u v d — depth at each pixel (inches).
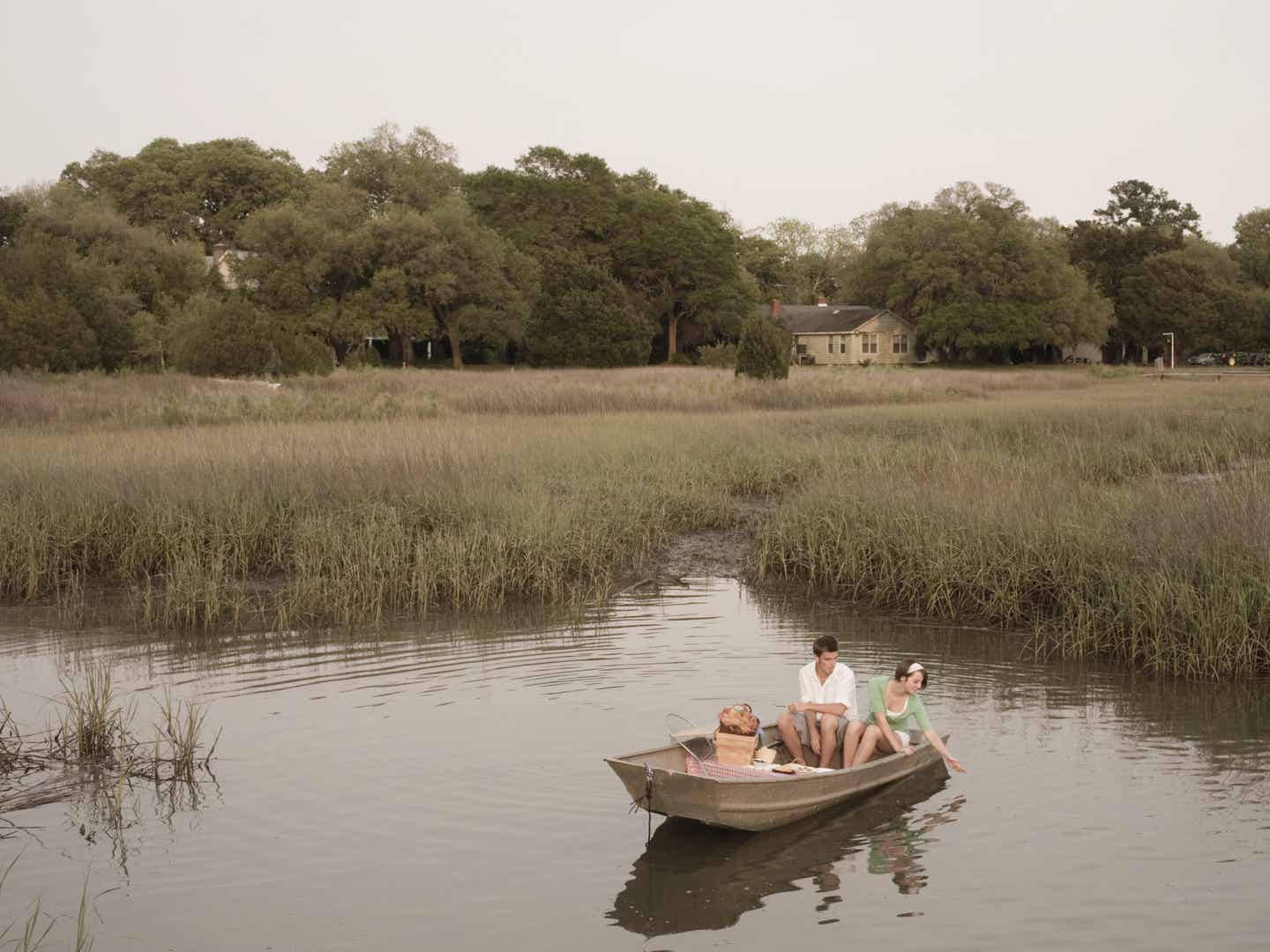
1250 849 291.4
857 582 622.2
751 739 345.4
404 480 781.3
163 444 932.6
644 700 421.7
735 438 1063.0
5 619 575.2
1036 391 1829.5
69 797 338.0
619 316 2652.6
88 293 1791.3
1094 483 818.8
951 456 856.3
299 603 582.2
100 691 443.8
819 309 3676.2
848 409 1396.4
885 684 360.2
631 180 3725.4
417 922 265.0
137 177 3526.1
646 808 310.5
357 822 317.1
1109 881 277.3
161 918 268.1
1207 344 3639.3
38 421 1181.7
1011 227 3260.3
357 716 406.6
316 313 2655.0
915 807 327.0
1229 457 759.1
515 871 290.0
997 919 261.4
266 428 1075.9
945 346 3378.4
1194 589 485.7
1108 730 386.0
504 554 647.1
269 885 283.1
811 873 289.0
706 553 721.6
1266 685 440.5
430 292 2701.8
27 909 272.1
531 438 1002.7
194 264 2714.1
